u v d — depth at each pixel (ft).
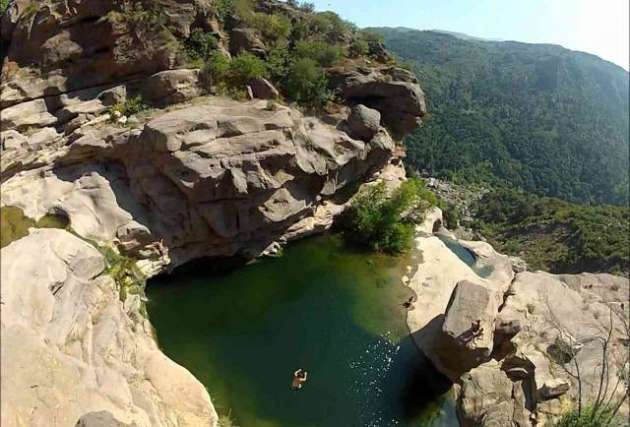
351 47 130.41
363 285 97.66
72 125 90.74
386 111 129.08
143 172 85.61
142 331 72.02
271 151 91.76
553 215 329.31
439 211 140.15
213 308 83.56
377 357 79.36
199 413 59.72
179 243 89.35
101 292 65.72
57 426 43.83
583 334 86.43
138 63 98.73
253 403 65.62
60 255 59.31
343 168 111.14
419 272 104.42
